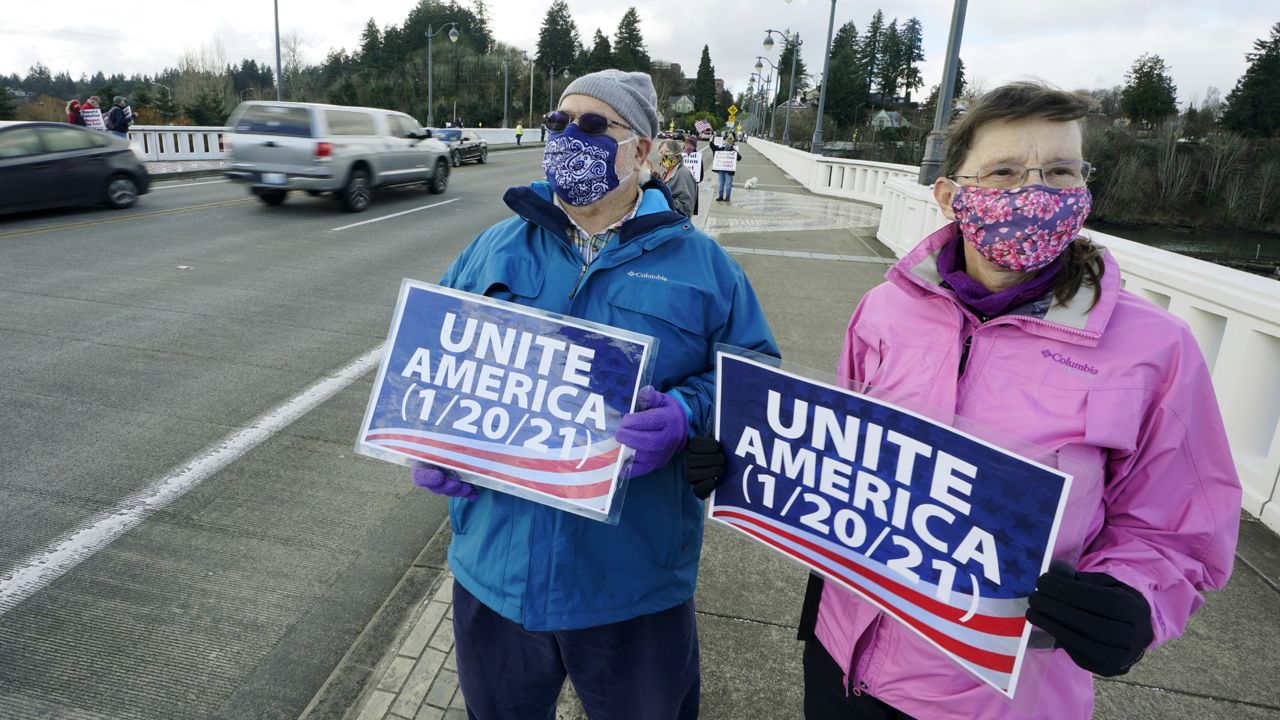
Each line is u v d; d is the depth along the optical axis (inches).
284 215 491.8
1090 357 48.0
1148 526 47.9
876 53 4505.4
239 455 156.6
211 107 1850.4
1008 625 48.4
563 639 63.6
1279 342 130.0
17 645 100.7
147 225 423.8
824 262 375.9
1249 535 124.3
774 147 1380.4
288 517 134.8
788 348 226.5
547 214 65.2
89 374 196.2
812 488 56.5
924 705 54.5
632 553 62.9
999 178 50.6
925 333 54.9
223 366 206.8
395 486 147.4
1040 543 46.7
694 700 73.9
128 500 137.9
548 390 61.1
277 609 110.7
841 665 59.3
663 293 62.7
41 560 119.1
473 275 69.4
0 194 397.1
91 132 454.0
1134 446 46.6
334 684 94.9
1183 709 88.6
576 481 59.7
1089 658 42.5
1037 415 48.9
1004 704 52.1
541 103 3435.0
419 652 97.6
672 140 262.8
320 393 190.9
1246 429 135.3
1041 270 51.4
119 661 99.0
